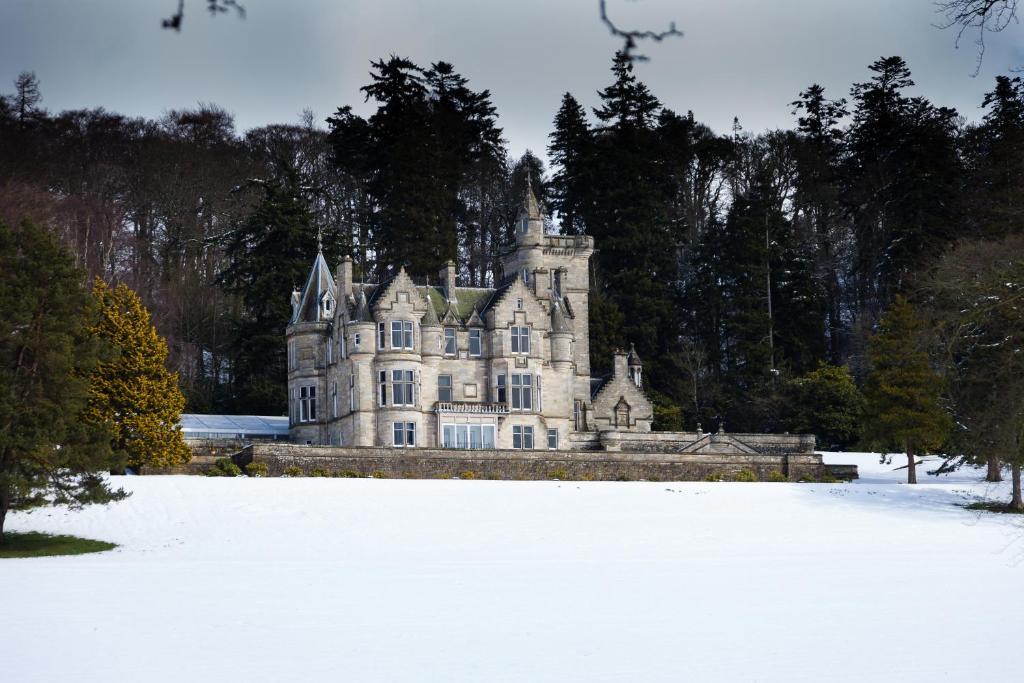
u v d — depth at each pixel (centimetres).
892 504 7856
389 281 9462
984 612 4609
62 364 6384
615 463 9038
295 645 4031
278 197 11588
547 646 4041
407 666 3778
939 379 8706
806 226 14250
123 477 7612
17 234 6612
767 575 5519
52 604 4688
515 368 9619
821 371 11444
